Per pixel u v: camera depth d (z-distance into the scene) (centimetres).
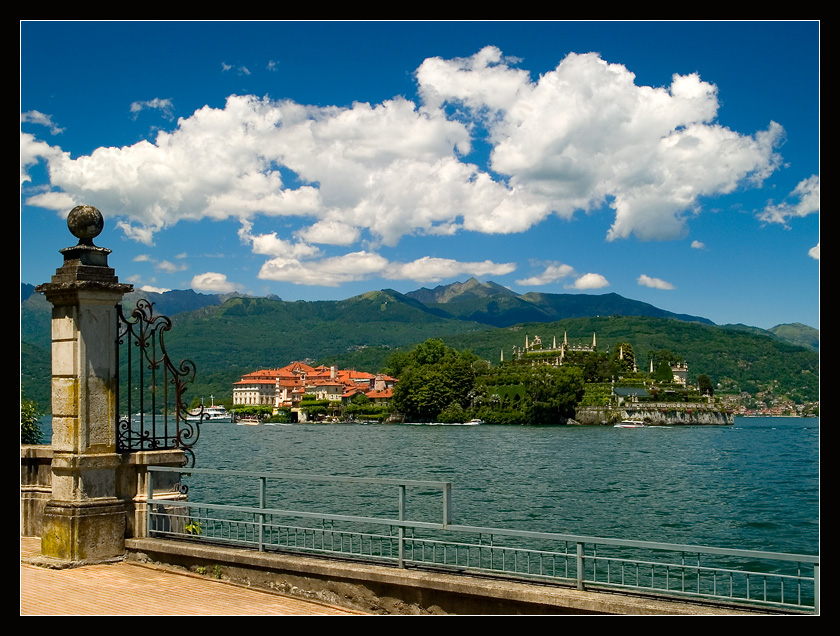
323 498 5028
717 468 9306
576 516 5375
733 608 805
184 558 1160
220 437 16338
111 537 1213
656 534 4712
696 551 844
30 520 1415
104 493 1219
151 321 1287
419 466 9275
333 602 1007
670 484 7488
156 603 993
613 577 2794
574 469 9025
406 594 955
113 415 1238
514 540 3441
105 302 1229
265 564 1066
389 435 16650
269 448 12494
